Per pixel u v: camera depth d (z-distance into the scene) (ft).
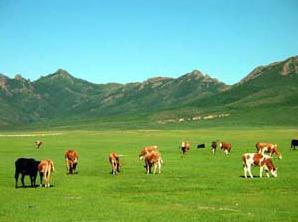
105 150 255.70
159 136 438.81
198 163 179.11
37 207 92.63
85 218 82.89
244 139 362.53
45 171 120.57
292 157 201.46
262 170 146.61
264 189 113.60
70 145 305.94
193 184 122.72
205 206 94.02
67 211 88.69
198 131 559.79
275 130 551.59
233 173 146.10
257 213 86.69
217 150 252.62
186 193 109.29
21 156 217.15
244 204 95.55
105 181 130.62
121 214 86.02
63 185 123.54
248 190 112.37
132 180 132.05
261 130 556.92
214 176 138.72
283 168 157.79
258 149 200.85
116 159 150.51
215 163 178.81
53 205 94.63
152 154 148.97
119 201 99.50
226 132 507.71
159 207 92.84
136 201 99.76
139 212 87.81
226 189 114.11
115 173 147.84
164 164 176.04
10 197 104.22
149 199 101.86
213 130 591.78
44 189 116.47
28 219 82.17
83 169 162.50
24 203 96.84
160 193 109.81
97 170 159.12
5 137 458.50
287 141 325.01
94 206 93.71
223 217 83.25
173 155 219.61
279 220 81.15
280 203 96.27
